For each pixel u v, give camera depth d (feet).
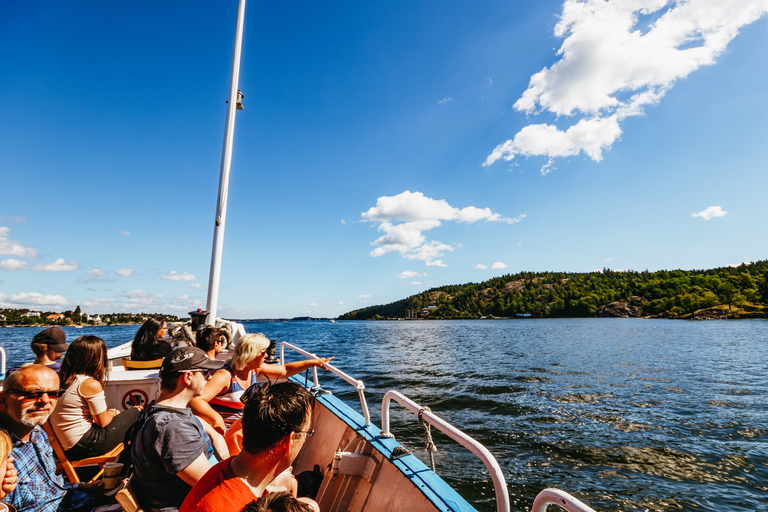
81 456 7.52
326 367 10.87
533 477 21.58
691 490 20.71
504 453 25.05
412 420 31.53
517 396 43.98
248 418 4.05
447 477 20.83
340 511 8.02
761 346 130.52
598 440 28.09
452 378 57.72
